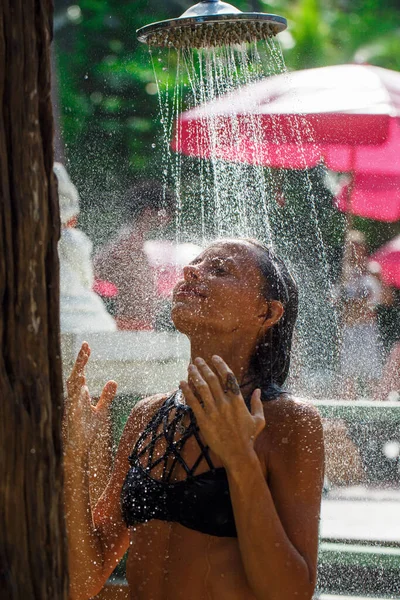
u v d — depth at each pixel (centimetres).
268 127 693
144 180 924
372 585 358
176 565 211
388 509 398
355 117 685
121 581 322
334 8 1205
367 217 722
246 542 196
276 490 211
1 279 147
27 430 148
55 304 155
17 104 148
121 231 638
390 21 1195
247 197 693
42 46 153
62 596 154
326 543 364
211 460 213
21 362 148
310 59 1132
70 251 416
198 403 193
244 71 417
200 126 703
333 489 414
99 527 236
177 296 227
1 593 146
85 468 229
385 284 698
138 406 243
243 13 296
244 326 225
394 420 410
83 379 231
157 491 213
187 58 378
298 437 213
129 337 388
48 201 153
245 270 225
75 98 1030
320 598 346
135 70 1041
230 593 205
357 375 508
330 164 701
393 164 699
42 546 150
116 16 1062
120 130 1009
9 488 147
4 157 147
